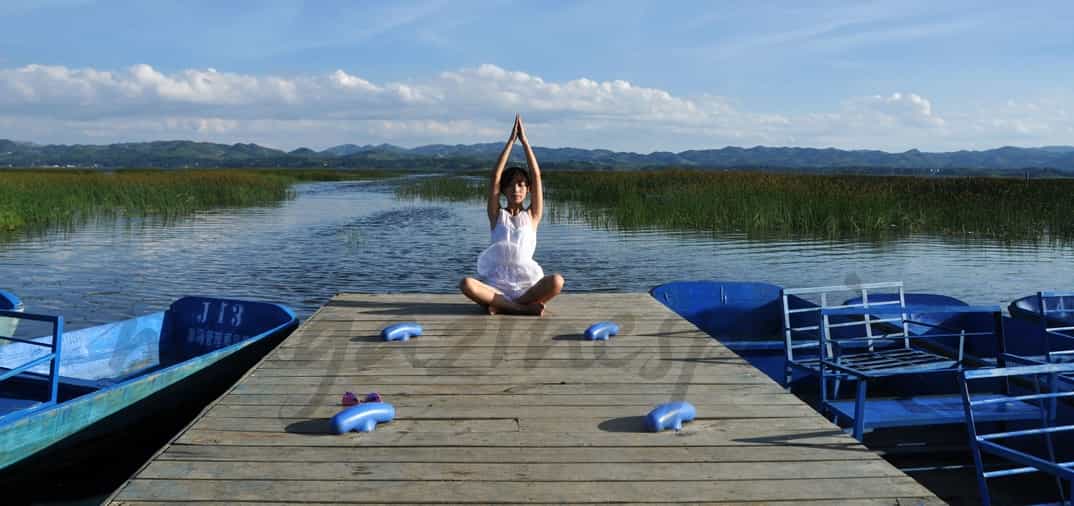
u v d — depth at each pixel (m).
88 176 40.59
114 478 5.07
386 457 3.33
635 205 23.83
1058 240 17.81
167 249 16.41
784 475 3.15
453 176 89.19
